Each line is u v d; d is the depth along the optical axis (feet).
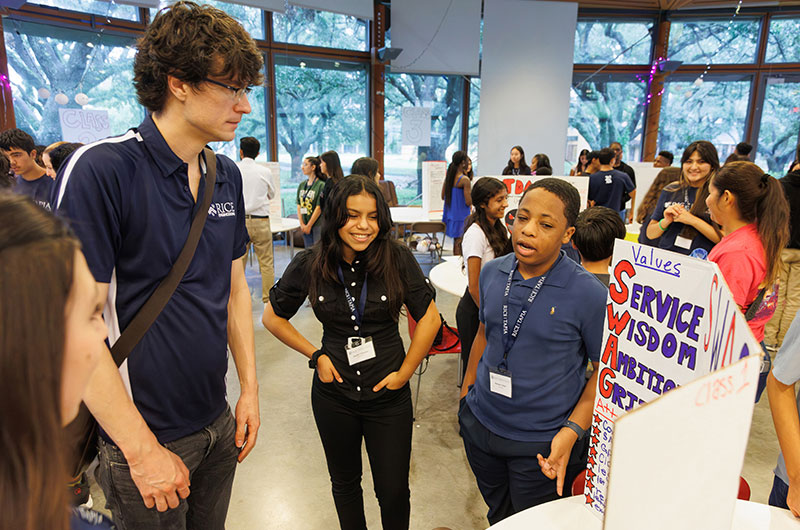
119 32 18.49
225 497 4.03
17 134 8.75
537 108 25.71
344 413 4.77
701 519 1.68
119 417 2.80
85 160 2.81
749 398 1.58
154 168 3.08
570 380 3.99
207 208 3.40
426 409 9.26
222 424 3.74
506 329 4.12
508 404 4.09
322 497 6.84
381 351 4.69
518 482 4.16
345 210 4.25
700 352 2.21
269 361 11.23
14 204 1.05
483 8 24.86
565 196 3.81
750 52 25.84
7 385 0.95
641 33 26.40
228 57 2.91
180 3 2.92
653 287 2.51
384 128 25.45
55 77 17.42
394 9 23.44
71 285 1.08
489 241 7.35
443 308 15.03
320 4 20.81
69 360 1.13
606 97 27.04
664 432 1.47
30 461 1.00
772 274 5.91
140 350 3.12
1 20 15.90
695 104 26.76
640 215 13.05
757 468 7.47
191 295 3.31
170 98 3.03
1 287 0.93
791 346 3.24
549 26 24.98
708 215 8.45
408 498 4.96
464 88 26.13
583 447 4.10
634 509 1.53
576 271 3.99
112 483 3.13
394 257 4.62
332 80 24.25
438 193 18.92
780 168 27.02
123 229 2.98
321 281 4.56
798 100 25.86
